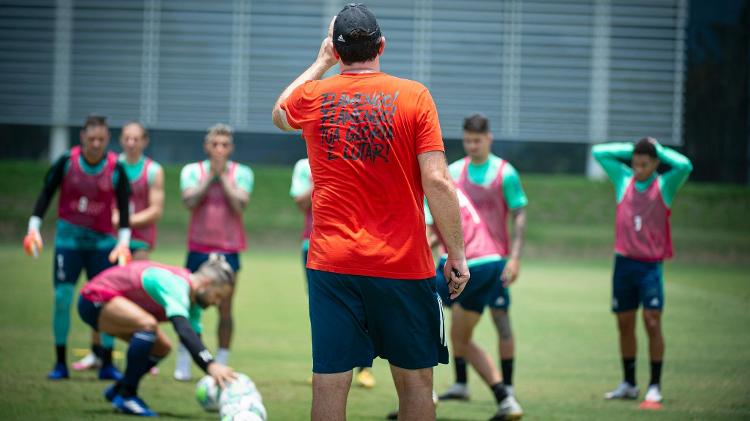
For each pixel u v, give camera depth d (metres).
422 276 14.30
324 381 14.21
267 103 99.62
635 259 25.89
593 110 98.44
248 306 44.12
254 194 84.56
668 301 47.75
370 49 14.66
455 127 99.25
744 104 96.69
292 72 99.50
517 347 34.03
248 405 19.34
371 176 14.16
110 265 27.70
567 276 61.22
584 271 65.00
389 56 99.31
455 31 98.94
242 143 100.56
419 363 14.51
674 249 76.19
